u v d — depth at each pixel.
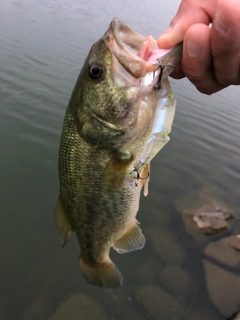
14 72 1.25
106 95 0.27
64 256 0.67
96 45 0.27
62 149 0.30
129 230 0.32
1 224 0.71
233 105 1.53
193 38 0.22
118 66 0.27
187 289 0.64
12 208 0.75
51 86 1.22
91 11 2.29
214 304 0.63
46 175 0.86
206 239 0.77
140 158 0.28
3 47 1.42
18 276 0.62
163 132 0.27
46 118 1.05
